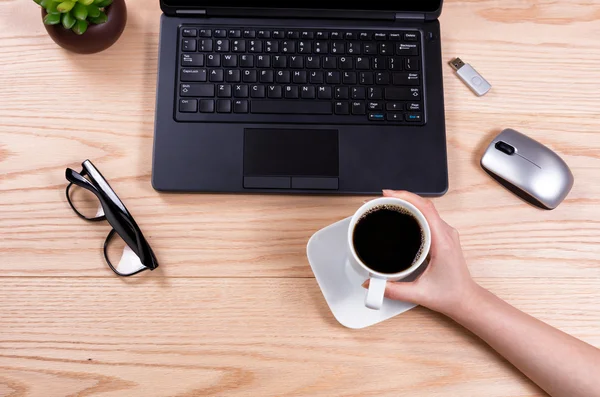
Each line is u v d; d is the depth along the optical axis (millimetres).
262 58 820
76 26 765
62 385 738
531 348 722
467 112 859
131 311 766
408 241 690
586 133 858
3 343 745
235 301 776
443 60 876
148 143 826
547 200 792
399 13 838
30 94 827
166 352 755
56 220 789
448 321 777
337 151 812
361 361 762
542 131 857
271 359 759
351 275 778
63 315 759
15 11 849
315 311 776
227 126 808
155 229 794
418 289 732
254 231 802
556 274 803
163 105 806
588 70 882
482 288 762
